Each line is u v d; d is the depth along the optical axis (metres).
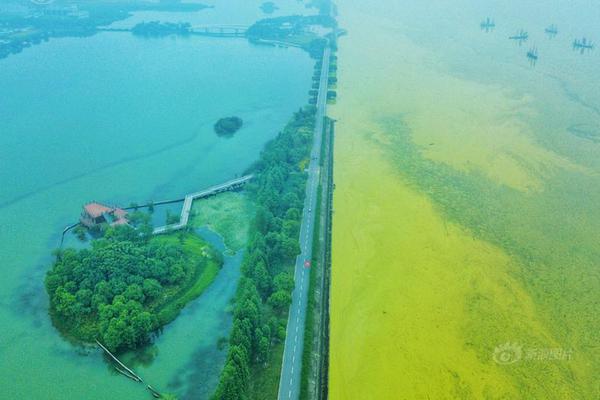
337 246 181.25
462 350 139.50
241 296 148.25
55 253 171.12
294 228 181.62
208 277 167.50
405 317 150.62
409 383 129.88
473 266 171.88
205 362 138.50
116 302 145.62
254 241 169.25
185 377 134.25
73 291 153.12
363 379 131.25
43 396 130.25
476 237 186.75
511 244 183.25
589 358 137.25
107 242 174.12
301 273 165.25
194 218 198.75
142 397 129.75
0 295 162.25
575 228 192.12
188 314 153.75
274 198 192.88
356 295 158.88
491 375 131.88
